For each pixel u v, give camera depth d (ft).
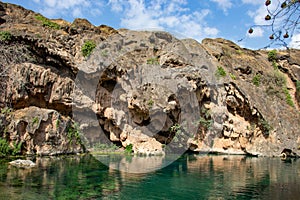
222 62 97.60
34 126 61.77
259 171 54.60
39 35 71.26
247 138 88.74
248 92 91.97
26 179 38.70
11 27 71.00
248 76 101.45
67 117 72.95
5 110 61.16
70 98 72.84
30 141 61.26
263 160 75.51
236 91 90.27
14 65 65.31
